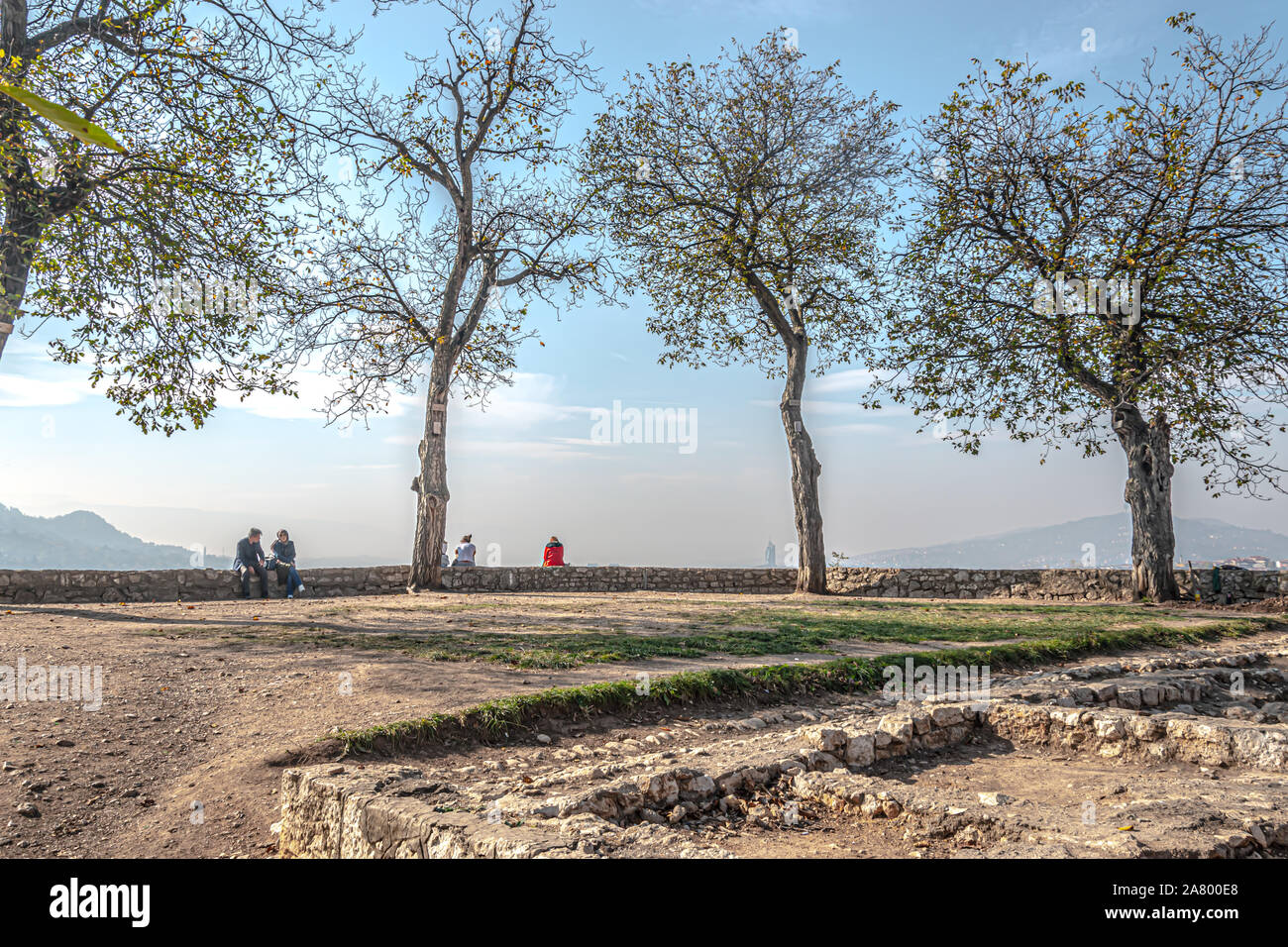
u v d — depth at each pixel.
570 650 10.35
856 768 6.29
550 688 8.02
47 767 5.75
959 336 21.53
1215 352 18.78
